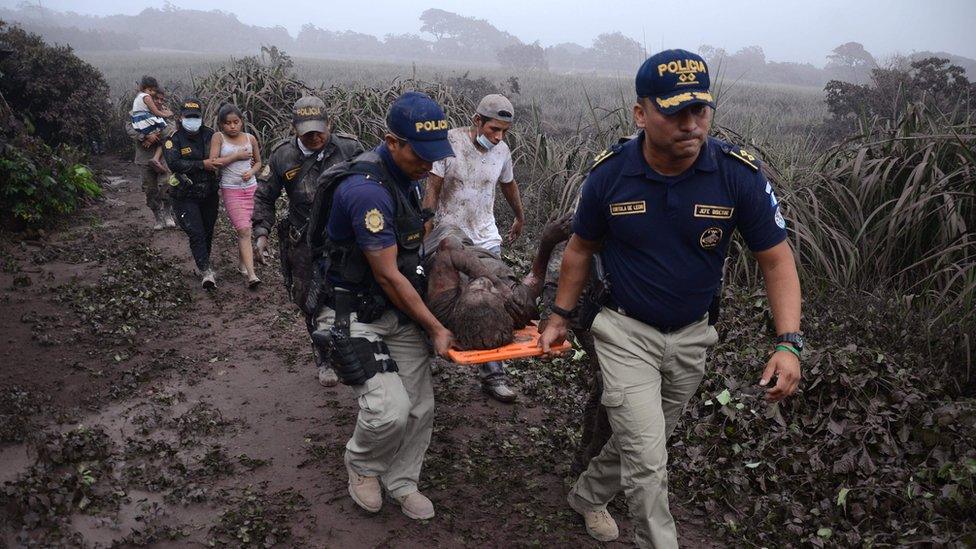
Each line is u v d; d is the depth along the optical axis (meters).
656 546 2.91
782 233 2.81
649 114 2.59
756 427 4.32
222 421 4.59
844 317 5.52
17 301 6.34
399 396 3.35
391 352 3.55
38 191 8.58
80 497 3.68
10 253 7.73
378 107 12.57
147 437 4.38
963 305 5.22
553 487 3.97
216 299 6.85
